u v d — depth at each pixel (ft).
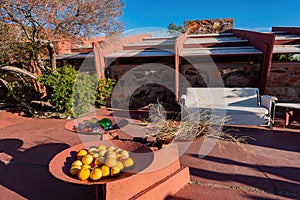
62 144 12.96
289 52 16.21
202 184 8.63
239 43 20.65
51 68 19.83
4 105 22.38
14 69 18.54
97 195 6.84
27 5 15.81
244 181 8.71
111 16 19.61
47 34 18.16
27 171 9.96
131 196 6.80
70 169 6.42
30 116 19.04
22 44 19.38
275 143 12.21
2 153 11.85
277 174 9.12
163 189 7.64
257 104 15.70
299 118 14.11
